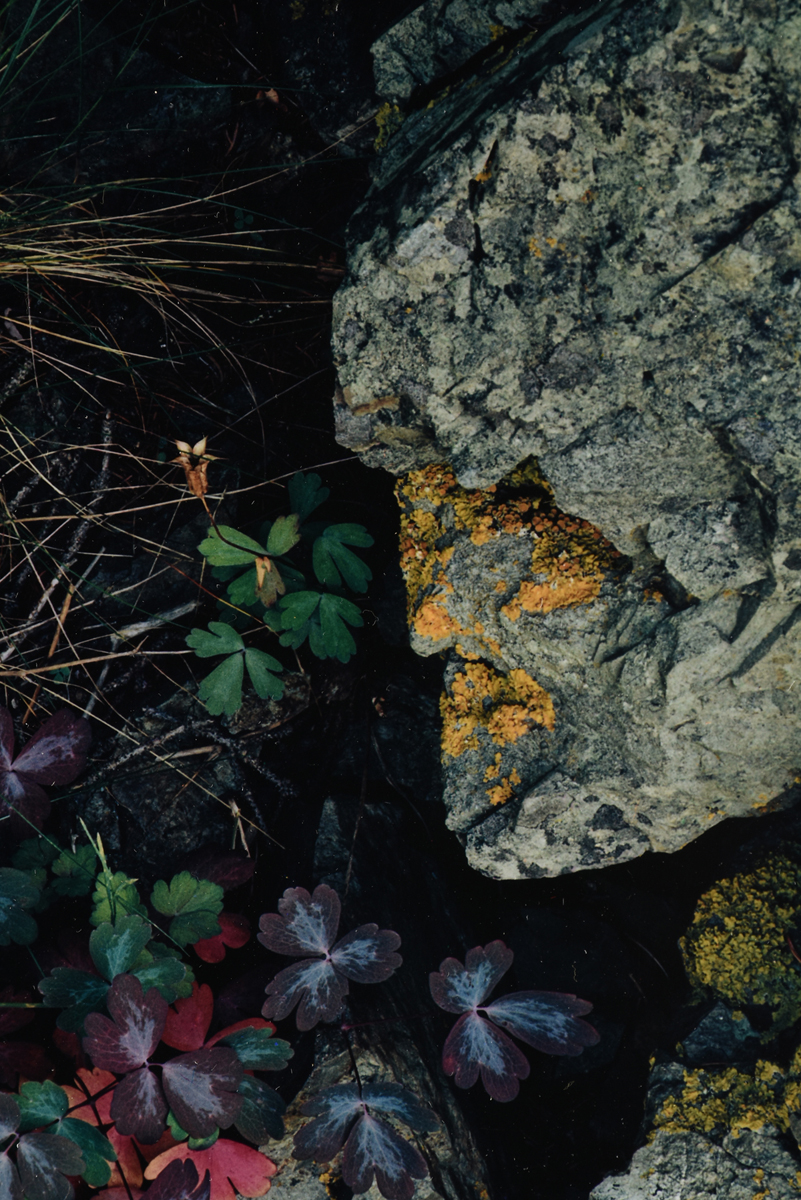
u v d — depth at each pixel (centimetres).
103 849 217
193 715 231
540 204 160
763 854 219
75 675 230
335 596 222
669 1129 189
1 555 228
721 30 137
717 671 174
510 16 174
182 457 215
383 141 206
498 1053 176
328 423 254
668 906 231
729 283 153
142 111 234
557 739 202
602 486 176
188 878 204
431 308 175
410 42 187
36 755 209
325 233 249
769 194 146
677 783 190
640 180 152
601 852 204
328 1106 173
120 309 242
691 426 164
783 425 157
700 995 211
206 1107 167
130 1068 165
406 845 233
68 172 237
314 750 243
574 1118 211
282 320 248
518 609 196
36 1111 169
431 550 212
